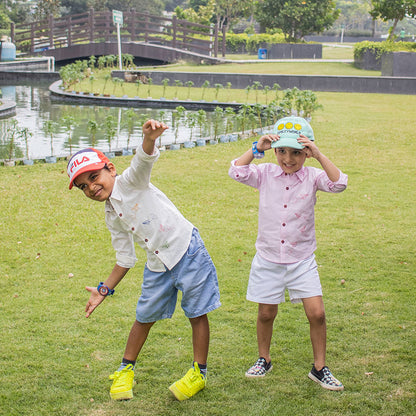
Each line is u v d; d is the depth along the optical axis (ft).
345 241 16.31
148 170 8.44
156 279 9.00
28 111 48.26
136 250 15.70
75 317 11.79
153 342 10.84
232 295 12.85
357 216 18.61
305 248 9.38
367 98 55.31
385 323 11.41
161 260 8.80
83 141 33.73
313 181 9.29
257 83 48.29
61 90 59.47
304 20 112.68
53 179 23.27
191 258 8.87
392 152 28.60
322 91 62.34
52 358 10.25
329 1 114.21
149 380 9.59
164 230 8.74
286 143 8.88
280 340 10.87
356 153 28.37
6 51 85.92
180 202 20.15
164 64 94.94
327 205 19.88
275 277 9.45
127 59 79.66
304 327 11.38
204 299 9.00
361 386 9.27
